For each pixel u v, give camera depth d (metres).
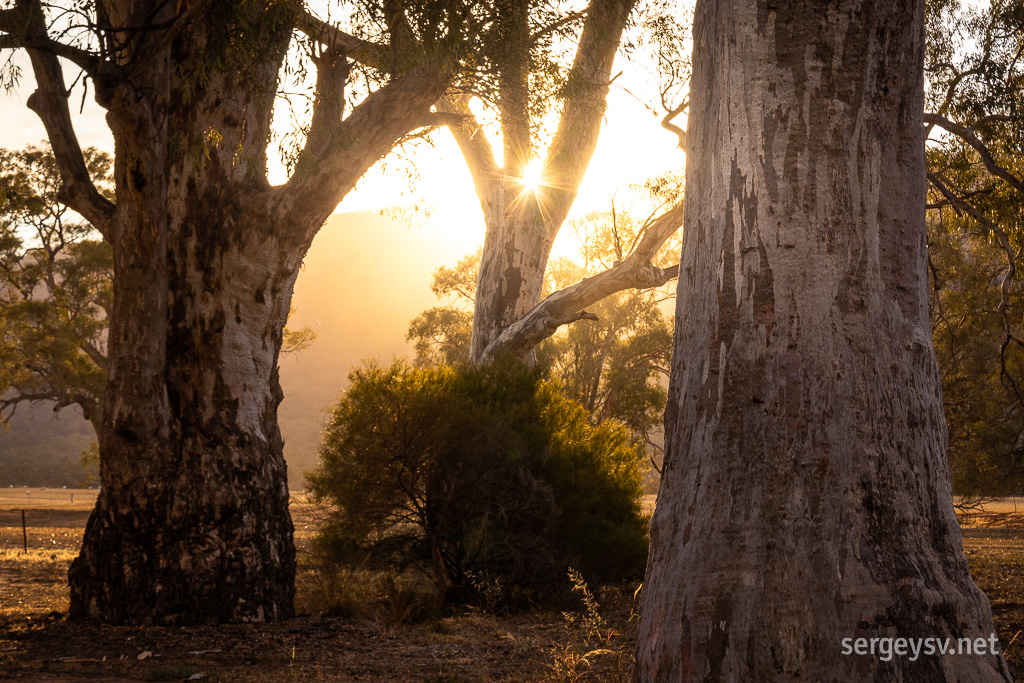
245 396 8.63
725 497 2.88
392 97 8.45
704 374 3.06
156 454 8.16
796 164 3.04
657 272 13.96
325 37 8.70
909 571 2.70
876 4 3.10
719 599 2.75
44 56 8.08
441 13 7.82
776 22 3.13
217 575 8.12
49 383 36.66
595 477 11.85
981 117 13.22
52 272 38.59
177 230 8.48
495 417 11.14
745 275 3.03
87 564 8.27
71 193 8.33
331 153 8.38
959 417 21.77
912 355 3.01
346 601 9.15
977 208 14.13
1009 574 13.45
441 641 7.48
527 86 9.27
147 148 7.59
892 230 3.09
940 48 13.51
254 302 8.64
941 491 2.91
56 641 7.16
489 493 10.68
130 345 8.00
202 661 6.45
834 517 2.75
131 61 7.73
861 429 2.83
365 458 10.52
